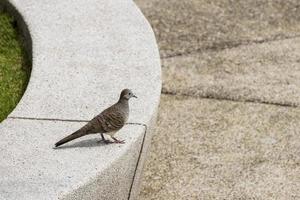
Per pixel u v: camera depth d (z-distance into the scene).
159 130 11.92
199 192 10.45
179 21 15.58
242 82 13.33
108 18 12.84
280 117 12.27
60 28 12.42
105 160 8.93
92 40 12.02
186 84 13.28
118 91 10.52
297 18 15.84
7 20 13.51
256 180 10.70
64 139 8.98
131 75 10.98
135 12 13.13
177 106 12.60
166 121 12.16
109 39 12.08
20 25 13.18
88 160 8.91
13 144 9.19
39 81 10.72
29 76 11.89
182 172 10.89
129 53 11.64
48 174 8.63
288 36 15.07
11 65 12.35
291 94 12.94
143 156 10.05
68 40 12.00
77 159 8.92
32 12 13.04
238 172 10.87
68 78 10.84
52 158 8.92
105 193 8.98
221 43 14.74
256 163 11.08
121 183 9.34
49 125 9.63
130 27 12.54
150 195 10.41
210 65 13.91
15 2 13.46
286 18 15.82
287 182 10.65
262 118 12.24
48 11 13.08
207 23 15.52
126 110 9.20
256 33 15.17
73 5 13.32
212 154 11.30
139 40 12.09
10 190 8.35
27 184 8.45
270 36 15.05
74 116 9.86
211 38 14.95
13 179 8.53
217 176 10.79
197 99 12.81
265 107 12.55
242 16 15.85
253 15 15.91
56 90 10.50
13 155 8.96
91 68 11.15
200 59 14.12
